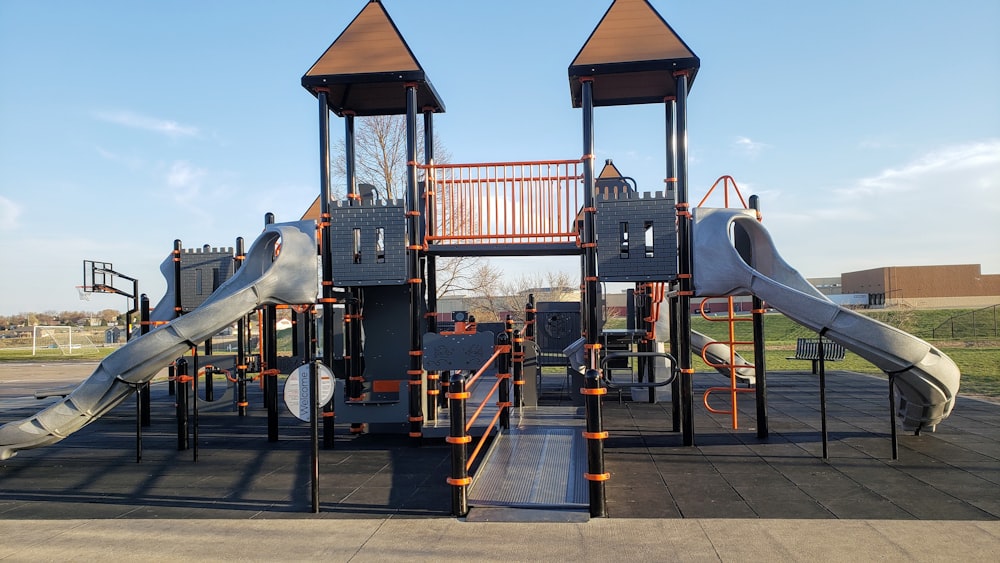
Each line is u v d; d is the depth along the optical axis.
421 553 5.05
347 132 11.23
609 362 14.37
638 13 9.89
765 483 7.00
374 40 10.13
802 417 11.36
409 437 10.01
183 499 6.93
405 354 11.40
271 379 10.38
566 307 15.70
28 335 64.44
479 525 5.68
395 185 28.17
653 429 10.50
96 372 9.02
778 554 4.84
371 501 6.61
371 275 9.73
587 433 5.91
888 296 68.38
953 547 4.93
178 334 9.04
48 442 9.02
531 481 6.91
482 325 15.74
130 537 5.61
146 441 10.59
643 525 5.57
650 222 9.34
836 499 6.34
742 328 44.78
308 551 5.16
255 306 9.44
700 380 18.89
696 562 4.72
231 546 5.32
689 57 9.37
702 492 6.67
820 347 8.34
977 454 8.21
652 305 13.30
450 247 10.41
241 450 9.67
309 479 7.69
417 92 10.77
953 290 67.88
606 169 16.39
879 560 4.69
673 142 11.09
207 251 12.97
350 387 10.41
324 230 9.90
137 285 16.16
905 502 6.18
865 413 11.70
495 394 12.86
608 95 11.16
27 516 6.37
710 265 9.20
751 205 10.05
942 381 8.41
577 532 5.43
